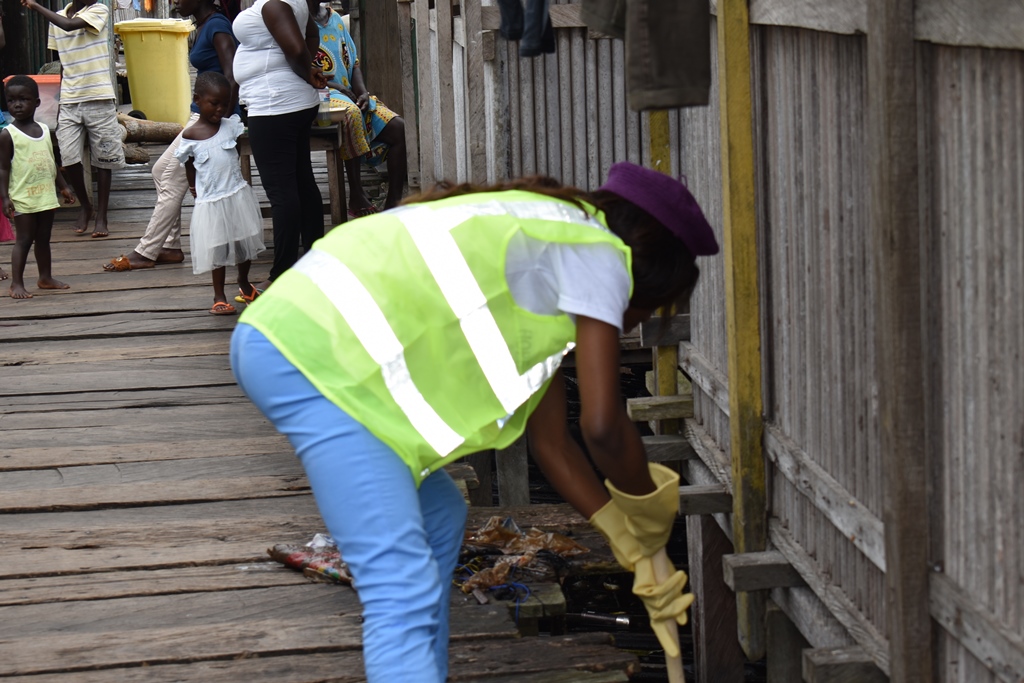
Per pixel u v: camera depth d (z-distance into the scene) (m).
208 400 5.86
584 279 2.28
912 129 2.44
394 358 2.35
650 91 2.34
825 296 3.15
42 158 7.53
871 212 2.56
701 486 4.07
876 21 2.46
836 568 3.20
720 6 3.54
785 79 3.37
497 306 2.38
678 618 2.68
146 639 3.51
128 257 8.44
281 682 3.27
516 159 5.85
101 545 4.20
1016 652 2.24
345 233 2.46
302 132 7.17
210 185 6.97
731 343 3.71
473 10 5.91
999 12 2.10
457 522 2.80
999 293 2.26
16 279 7.59
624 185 2.38
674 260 2.39
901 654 2.60
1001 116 2.21
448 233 2.37
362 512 2.31
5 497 4.61
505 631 3.57
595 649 3.45
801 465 3.33
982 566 2.41
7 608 3.73
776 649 3.72
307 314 2.36
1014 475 2.26
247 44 6.64
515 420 2.56
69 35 8.94
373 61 11.67
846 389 3.04
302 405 2.34
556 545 4.39
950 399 2.50
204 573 3.97
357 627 3.56
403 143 9.13
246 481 4.77
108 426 5.49
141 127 11.98
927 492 2.61
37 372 6.31
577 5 5.72
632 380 7.64
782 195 3.45
